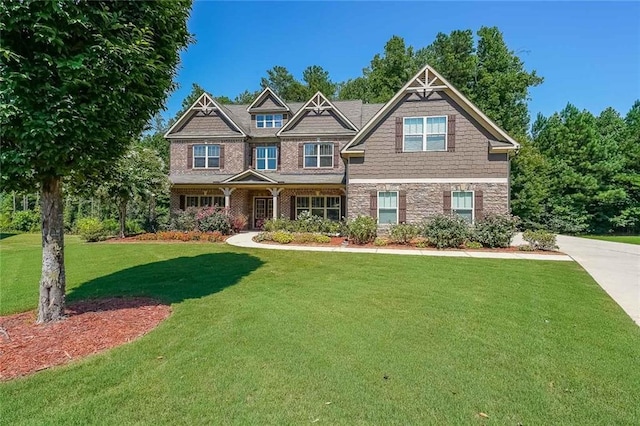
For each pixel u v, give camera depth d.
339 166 21.66
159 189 18.97
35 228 25.11
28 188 4.75
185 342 4.26
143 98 4.88
